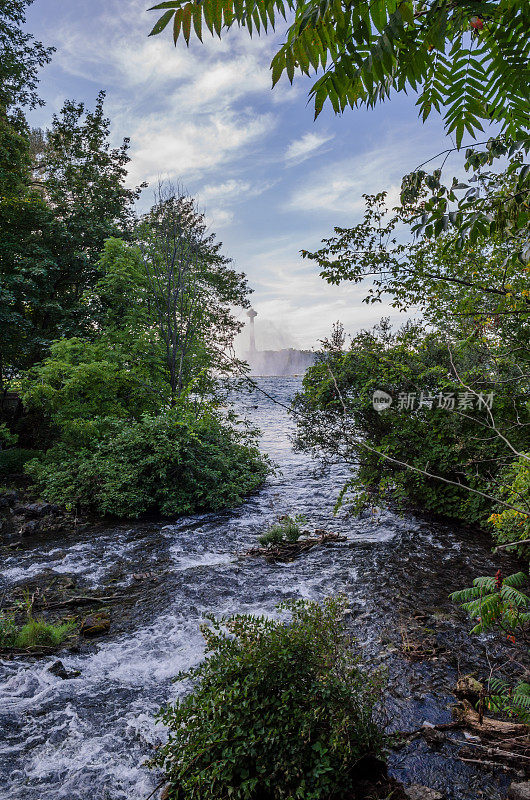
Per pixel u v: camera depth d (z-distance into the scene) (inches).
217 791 94.7
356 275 211.8
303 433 366.6
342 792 98.3
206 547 309.1
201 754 97.7
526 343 201.8
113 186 811.4
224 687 107.0
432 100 54.1
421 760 119.3
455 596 127.9
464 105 54.7
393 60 42.5
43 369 530.9
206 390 539.5
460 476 304.7
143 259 654.5
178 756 100.5
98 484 401.4
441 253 195.8
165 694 157.9
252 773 98.0
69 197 778.8
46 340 660.7
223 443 490.3
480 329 212.4
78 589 252.1
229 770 94.0
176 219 669.3
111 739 136.3
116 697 157.2
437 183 97.9
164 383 605.9
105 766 125.6
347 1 37.0
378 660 166.6
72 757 129.4
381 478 331.9
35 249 679.1
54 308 679.7
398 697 146.2
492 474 290.0
